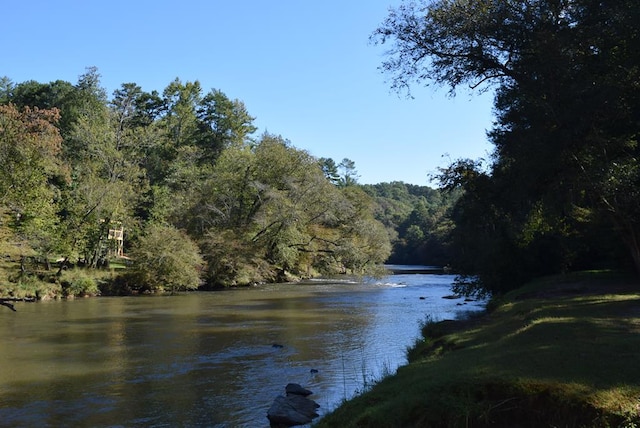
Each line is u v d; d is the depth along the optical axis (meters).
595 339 9.66
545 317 13.28
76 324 23.47
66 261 38.66
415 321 24.31
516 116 18.22
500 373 7.81
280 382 13.38
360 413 8.16
